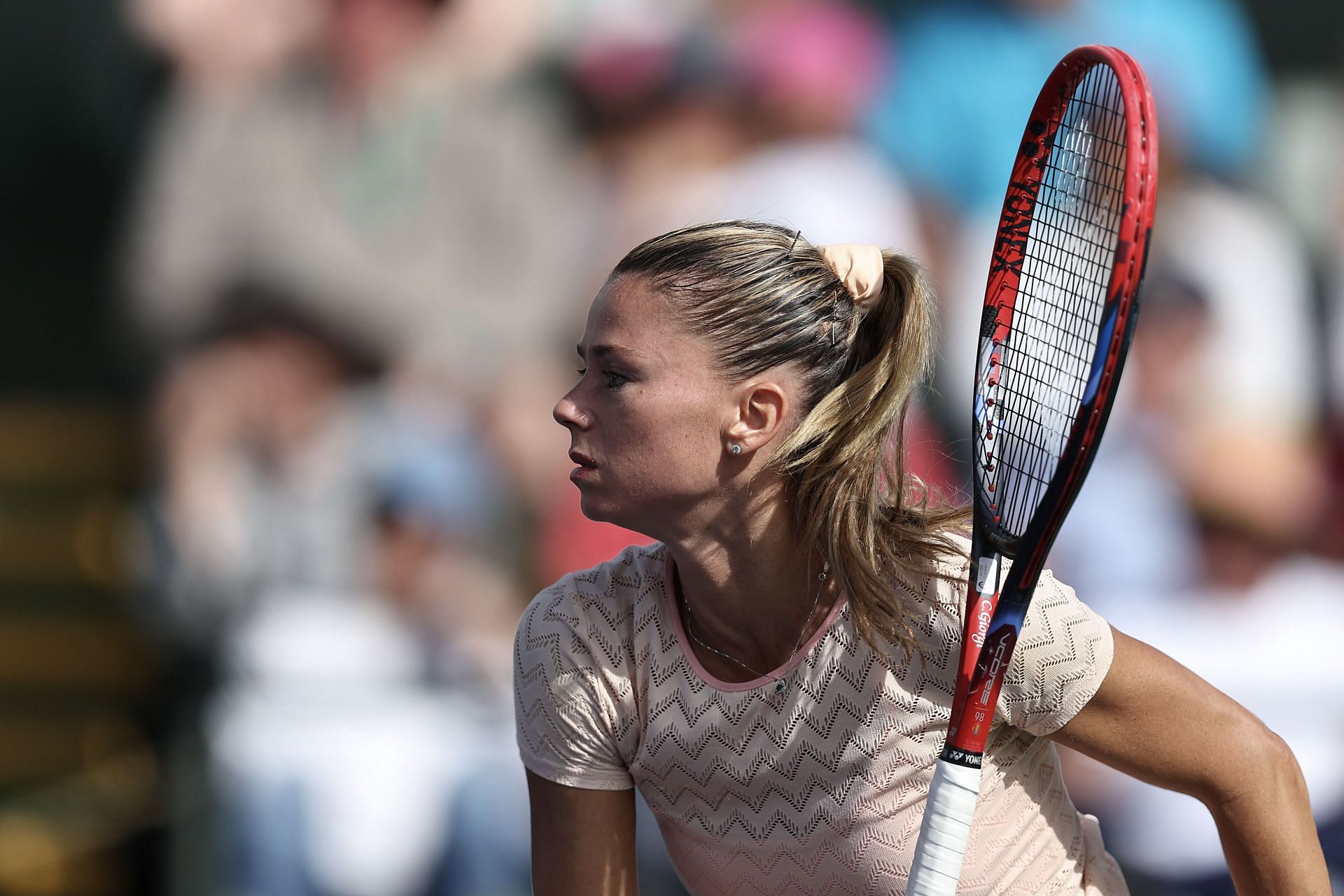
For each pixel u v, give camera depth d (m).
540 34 18.41
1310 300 18.97
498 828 16.06
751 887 6.76
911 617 6.09
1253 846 6.35
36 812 18.52
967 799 5.82
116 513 19.89
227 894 15.92
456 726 16.19
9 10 20.12
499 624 16.75
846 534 6.02
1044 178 6.62
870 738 6.24
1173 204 18.86
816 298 6.13
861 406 6.08
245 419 17.53
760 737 6.34
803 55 18.03
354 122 17.89
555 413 6.27
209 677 17.08
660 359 6.05
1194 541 17.00
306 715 16.12
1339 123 20.06
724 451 6.09
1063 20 18.84
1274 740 6.28
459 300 17.78
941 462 17.33
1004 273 6.44
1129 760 6.31
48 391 20.56
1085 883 6.96
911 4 18.72
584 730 6.59
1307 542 17.66
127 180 19.19
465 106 17.97
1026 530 5.71
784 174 17.58
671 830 6.86
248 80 18.17
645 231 17.84
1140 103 5.41
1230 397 18.06
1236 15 19.84
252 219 17.83
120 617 19.45
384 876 15.80
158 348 18.05
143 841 18.28
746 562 6.26
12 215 20.56
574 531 17.02
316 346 17.67
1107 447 17.27
